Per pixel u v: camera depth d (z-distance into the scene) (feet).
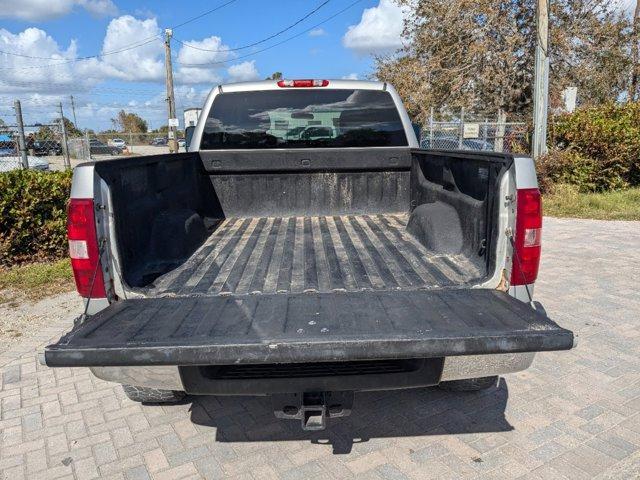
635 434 9.75
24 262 22.72
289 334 6.71
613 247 24.17
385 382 7.60
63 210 23.32
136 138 163.84
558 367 12.38
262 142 15.14
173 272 10.04
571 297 17.20
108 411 11.07
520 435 9.80
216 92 14.84
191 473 9.00
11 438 10.18
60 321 16.43
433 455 9.29
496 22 59.36
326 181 15.24
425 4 62.54
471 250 9.94
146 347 6.34
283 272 9.95
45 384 12.35
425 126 57.11
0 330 15.75
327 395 7.77
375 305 7.91
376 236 12.67
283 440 9.86
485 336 6.44
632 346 13.43
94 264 7.97
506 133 51.93
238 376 7.57
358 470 8.95
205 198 15.17
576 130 37.50
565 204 33.96
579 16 59.98
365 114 15.10
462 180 10.61
